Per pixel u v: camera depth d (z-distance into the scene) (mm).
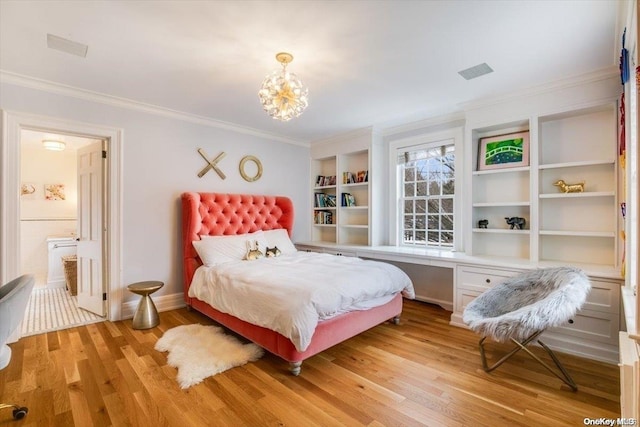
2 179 2678
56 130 2992
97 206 3438
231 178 4320
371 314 2826
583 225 2916
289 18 1910
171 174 3742
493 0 1748
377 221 4422
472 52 2332
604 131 2797
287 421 1723
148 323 3086
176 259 3787
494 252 3459
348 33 2078
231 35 2100
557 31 2049
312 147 5352
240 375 2215
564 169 3006
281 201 4738
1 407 1708
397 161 4398
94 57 2404
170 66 2555
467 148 3412
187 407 1838
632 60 1856
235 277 2844
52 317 3416
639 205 996
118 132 3336
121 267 3352
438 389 2027
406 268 4258
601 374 2180
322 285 2418
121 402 1879
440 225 3984
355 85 2936
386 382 2117
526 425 1676
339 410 1817
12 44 2213
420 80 2818
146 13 1861
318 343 2316
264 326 2355
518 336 1920
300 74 2701
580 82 2707
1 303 1610
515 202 3117
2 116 2684
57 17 1898
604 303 2365
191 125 3920
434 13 1863
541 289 2395
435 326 3178
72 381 2107
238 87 2994
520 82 2861
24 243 5293
